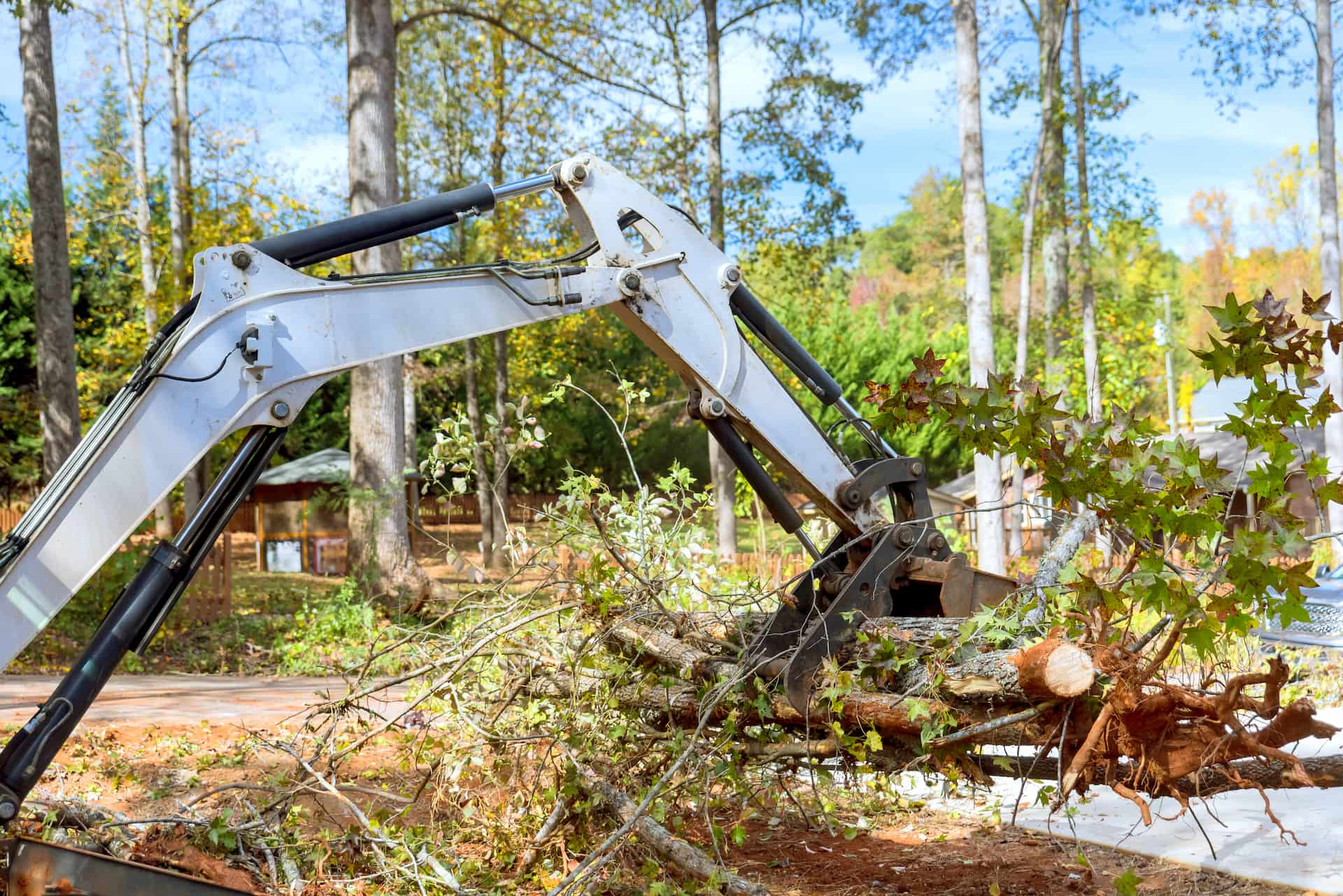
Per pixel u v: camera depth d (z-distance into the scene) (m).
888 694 4.11
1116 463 3.70
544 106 25.30
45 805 4.85
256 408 3.59
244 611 16.81
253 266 3.61
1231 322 3.64
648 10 23.41
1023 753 5.52
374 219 3.86
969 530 19.20
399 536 16.42
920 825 5.71
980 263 15.89
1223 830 5.29
